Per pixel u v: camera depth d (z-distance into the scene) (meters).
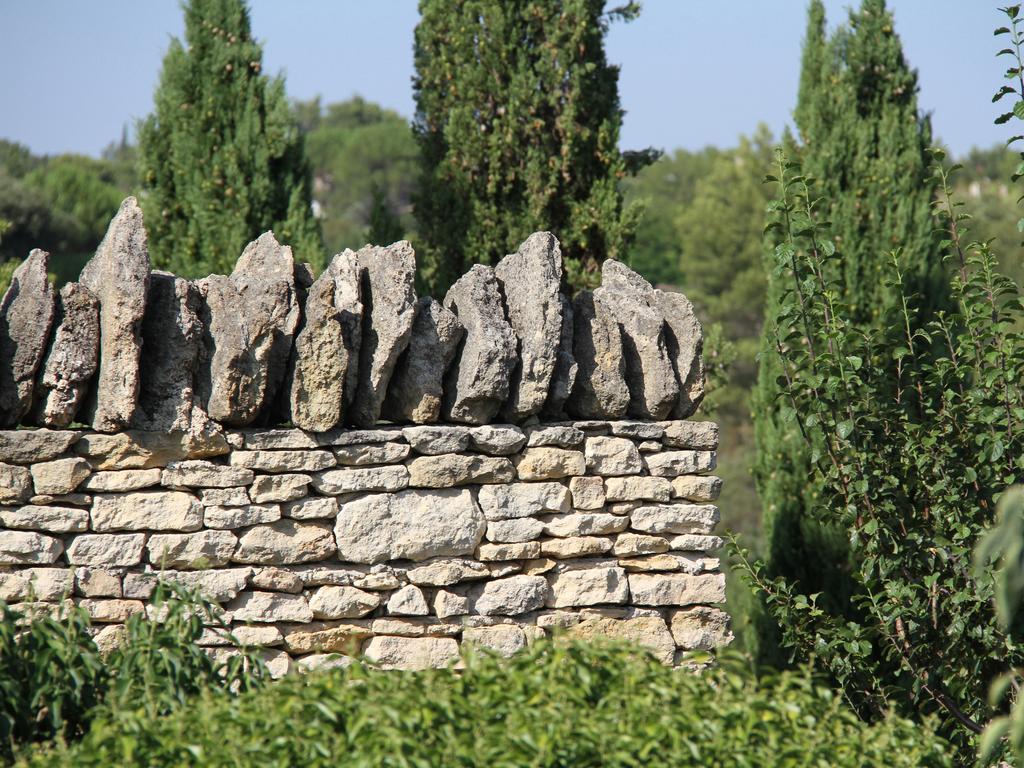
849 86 11.91
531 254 7.02
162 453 6.18
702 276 46.78
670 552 7.19
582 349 7.13
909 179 11.62
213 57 11.41
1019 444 7.18
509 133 11.24
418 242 11.91
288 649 6.42
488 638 6.73
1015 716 4.50
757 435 11.94
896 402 7.66
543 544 6.88
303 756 4.35
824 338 7.58
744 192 45.97
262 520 6.34
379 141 67.25
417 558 6.63
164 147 11.56
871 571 7.44
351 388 6.54
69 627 5.34
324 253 11.70
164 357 6.20
